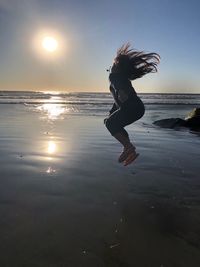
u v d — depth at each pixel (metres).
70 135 12.25
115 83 4.61
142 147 9.92
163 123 17.20
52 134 12.45
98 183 6.00
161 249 3.71
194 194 5.50
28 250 3.61
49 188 5.64
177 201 5.17
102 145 10.04
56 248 3.67
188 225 4.33
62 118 20.97
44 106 39.75
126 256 3.56
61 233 4.02
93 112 28.81
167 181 6.21
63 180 6.12
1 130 13.30
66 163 7.47
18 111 27.97
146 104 50.84
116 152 8.90
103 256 3.54
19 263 3.36
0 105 39.62
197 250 3.70
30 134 12.27
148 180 6.26
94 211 4.70
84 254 3.56
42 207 4.79
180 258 3.54
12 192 5.38
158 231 4.14
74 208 4.79
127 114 4.56
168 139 11.84
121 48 4.73
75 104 49.12
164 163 7.67
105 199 5.19
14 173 6.51
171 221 4.44
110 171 6.86
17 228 4.11
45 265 3.34
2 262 3.37
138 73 4.60
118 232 4.09
